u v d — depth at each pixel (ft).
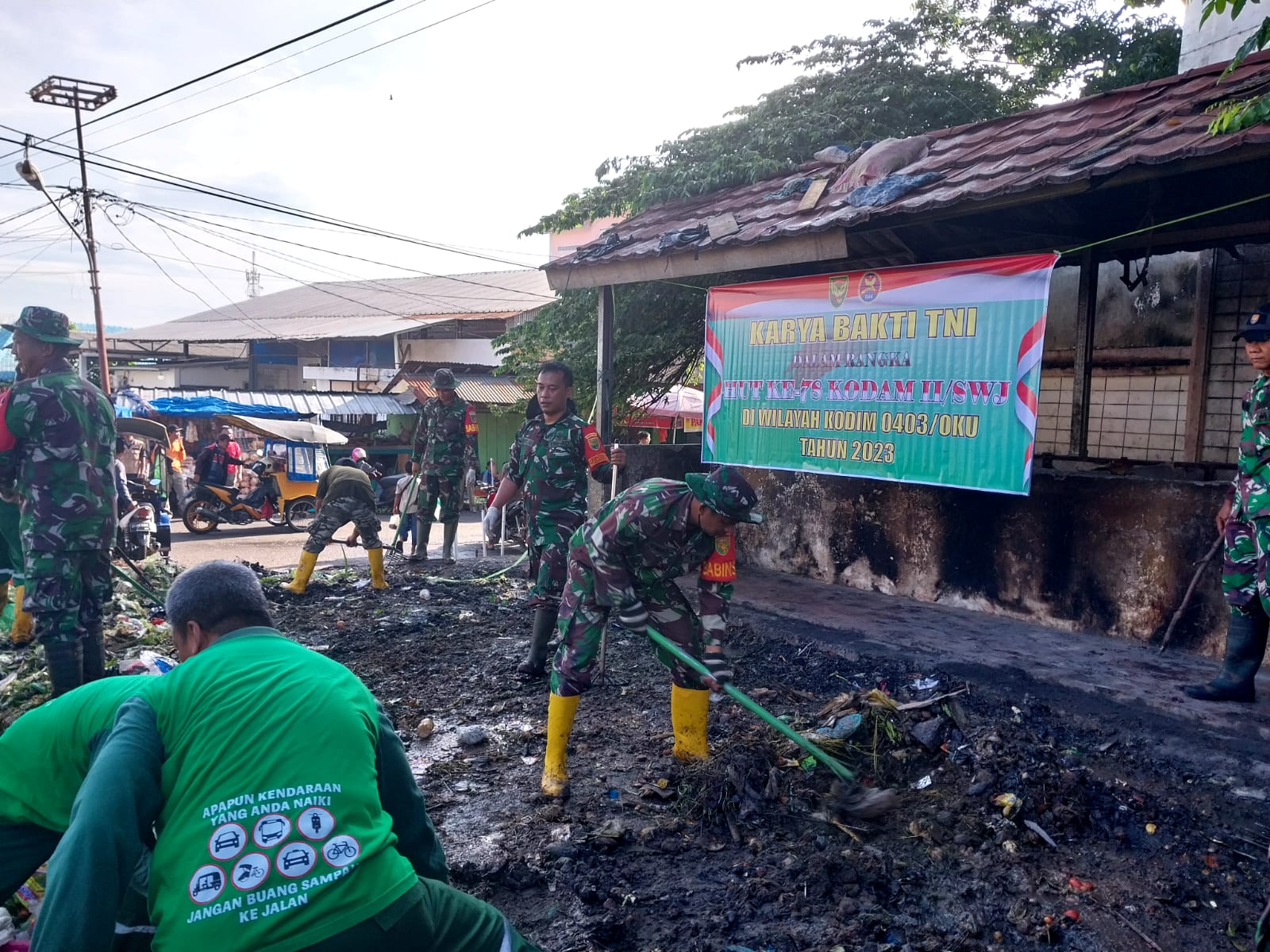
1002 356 16.88
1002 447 16.98
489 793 12.39
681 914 9.77
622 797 12.22
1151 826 11.03
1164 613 16.72
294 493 50.31
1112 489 17.40
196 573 6.95
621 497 12.03
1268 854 10.17
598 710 15.24
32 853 6.37
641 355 29.55
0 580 18.92
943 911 9.88
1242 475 13.10
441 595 24.02
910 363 18.35
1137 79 36.32
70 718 6.33
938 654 16.34
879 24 40.16
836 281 19.56
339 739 6.03
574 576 12.44
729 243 20.58
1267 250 21.52
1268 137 13.04
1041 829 11.14
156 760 5.79
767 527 24.39
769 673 16.43
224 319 111.14
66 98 58.49
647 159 35.94
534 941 9.30
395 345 79.56
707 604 12.10
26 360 14.34
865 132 36.86
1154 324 24.20
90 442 14.34
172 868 5.50
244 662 6.30
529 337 37.37
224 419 48.75
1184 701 13.73
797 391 20.59
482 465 72.59
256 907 5.38
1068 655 16.21
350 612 22.22
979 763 12.39
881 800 11.36
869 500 21.80
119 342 86.84
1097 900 9.98
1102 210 20.36
